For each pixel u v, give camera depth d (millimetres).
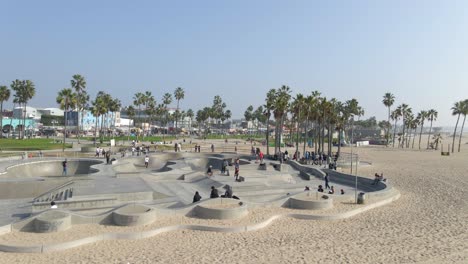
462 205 27453
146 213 20422
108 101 93125
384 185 31922
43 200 25391
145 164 46500
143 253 16422
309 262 15469
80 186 27891
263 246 17547
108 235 18266
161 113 135000
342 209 24875
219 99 159500
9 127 107750
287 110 60875
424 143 144500
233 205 23094
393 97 115312
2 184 27453
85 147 58969
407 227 21188
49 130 118188
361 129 163125
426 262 15539
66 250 16656
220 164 48094
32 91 89000
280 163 44094
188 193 29391
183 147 79625
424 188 34906
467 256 16312
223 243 17953
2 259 15453
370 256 16250
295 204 24984
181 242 18047
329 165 44250
